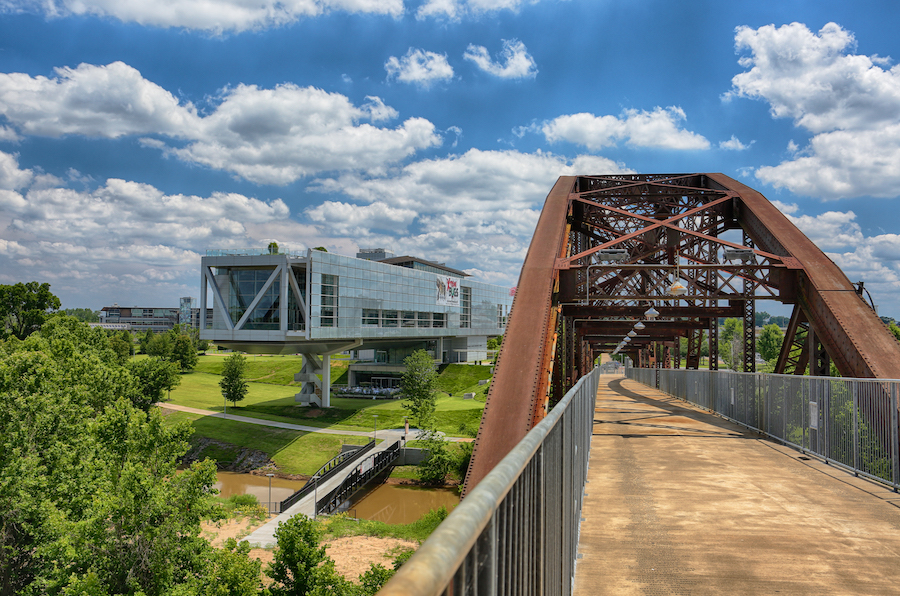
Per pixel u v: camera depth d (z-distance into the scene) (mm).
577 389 7629
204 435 69188
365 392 99688
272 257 69562
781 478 11344
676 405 31250
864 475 11414
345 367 126438
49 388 33344
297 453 64188
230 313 72688
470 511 1487
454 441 64375
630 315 24672
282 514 42438
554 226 23797
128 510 23531
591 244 36625
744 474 11742
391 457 60719
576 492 7258
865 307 18375
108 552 23781
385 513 47906
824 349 19859
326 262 74000
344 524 40125
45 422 30406
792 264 20547
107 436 27766
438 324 108562
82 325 72938
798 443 14914
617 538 7527
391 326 91062
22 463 26672
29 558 28344
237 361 86125
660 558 6766
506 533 2225
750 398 19281
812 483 10883
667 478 11336
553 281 18438
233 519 42031
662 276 33719
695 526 8062
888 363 16219
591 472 11945
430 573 935
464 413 78688
